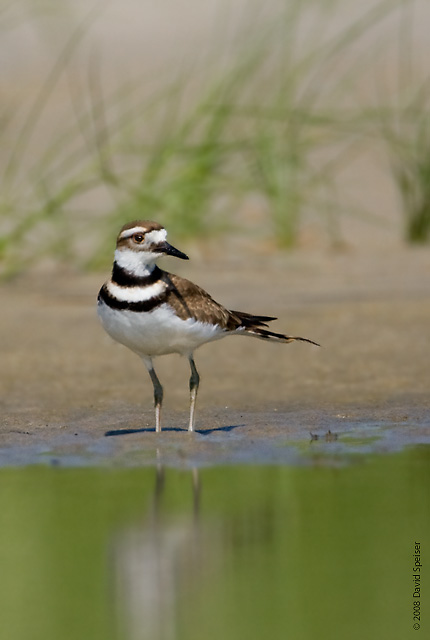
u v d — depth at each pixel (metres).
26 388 12.55
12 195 20.30
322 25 28.75
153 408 11.76
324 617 6.73
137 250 9.70
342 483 9.18
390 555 7.62
